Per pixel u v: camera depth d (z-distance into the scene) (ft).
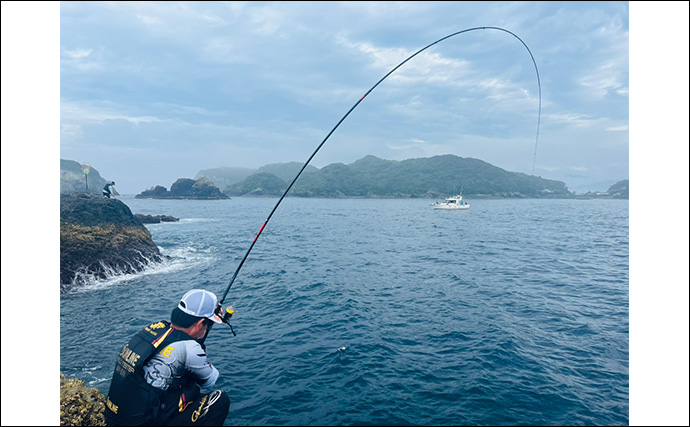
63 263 42.11
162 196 499.92
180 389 9.33
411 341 24.49
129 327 28.07
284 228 121.90
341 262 56.80
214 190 514.68
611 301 34.47
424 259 60.03
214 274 47.52
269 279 44.32
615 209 314.76
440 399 17.34
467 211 278.67
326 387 18.47
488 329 26.68
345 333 25.95
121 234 51.96
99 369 21.09
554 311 31.22
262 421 15.67
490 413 16.21
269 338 24.98
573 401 17.15
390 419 15.80
